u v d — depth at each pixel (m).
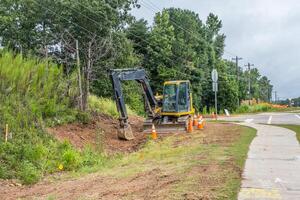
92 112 25.55
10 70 19.30
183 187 9.66
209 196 8.75
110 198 9.28
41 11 32.50
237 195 8.85
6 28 32.91
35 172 13.47
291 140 18.59
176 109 25.62
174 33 64.88
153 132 22.20
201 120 26.38
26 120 17.38
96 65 33.06
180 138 21.72
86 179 12.31
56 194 10.43
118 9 33.69
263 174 11.09
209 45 76.56
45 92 21.14
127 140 21.91
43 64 21.95
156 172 11.99
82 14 31.72
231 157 13.89
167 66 59.09
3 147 14.77
